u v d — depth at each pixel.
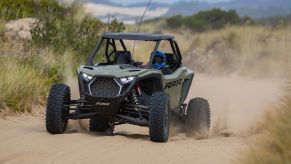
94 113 19.78
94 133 20.30
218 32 65.12
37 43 32.56
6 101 24.02
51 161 15.77
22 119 23.34
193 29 108.25
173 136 22.28
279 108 15.09
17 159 15.98
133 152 16.86
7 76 25.00
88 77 19.67
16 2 39.53
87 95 19.34
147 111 19.34
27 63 28.89
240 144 17.86
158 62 21.69
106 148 17.42
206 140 19.86
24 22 36.59
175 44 22.84
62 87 19.73
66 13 41.91
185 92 23.89
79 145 17.83
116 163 15.54
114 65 20.75
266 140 13.34
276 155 12.52
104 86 19.39
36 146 17.67
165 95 19.05
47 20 35.88
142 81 20.52
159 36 21.48
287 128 13.25
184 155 16.34
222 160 15.42
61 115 19.56
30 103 25.08
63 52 33.06
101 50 35.53
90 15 43.62
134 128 24.75
